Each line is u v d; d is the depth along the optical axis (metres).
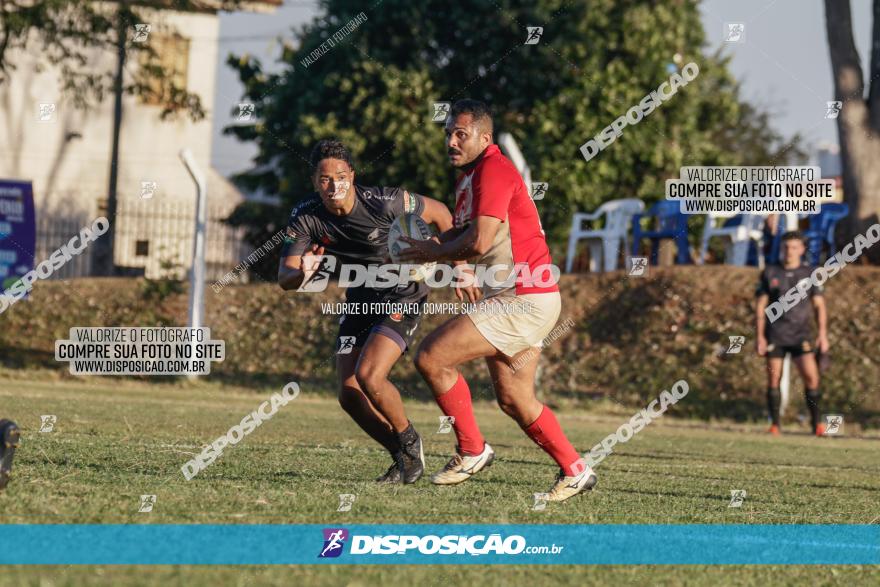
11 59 68.38
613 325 54.81
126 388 49.44
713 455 31.70
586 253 63.59
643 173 61.97
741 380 50.94
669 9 61.41
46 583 10.20
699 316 53.06
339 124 62.19
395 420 19.97
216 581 10.84
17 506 14.30
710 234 57.00
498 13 60.94
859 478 26.61
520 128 62.22
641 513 17.78
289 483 19.16
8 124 70.12
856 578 13.23
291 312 57.38
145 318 57.44
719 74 63.47
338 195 19.91
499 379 18.31
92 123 71.88
